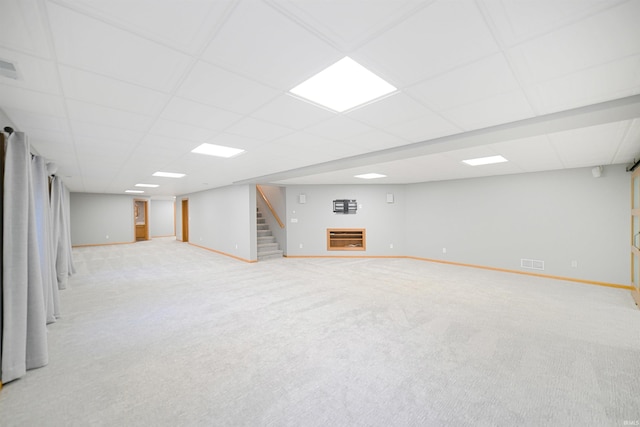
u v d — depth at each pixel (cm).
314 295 473
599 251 525
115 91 196
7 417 189
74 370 247
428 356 270
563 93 205
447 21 128
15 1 109
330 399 207
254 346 292
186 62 160
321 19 126
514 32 136
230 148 374
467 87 196
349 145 359
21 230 238
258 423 183
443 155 433
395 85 193
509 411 194
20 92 195
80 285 546
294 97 212
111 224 1221
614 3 116
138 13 119
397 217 859
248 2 115
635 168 452
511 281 561
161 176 656
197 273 651
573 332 321
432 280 574
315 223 875
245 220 810
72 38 135
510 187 641
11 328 229
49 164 446
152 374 241
